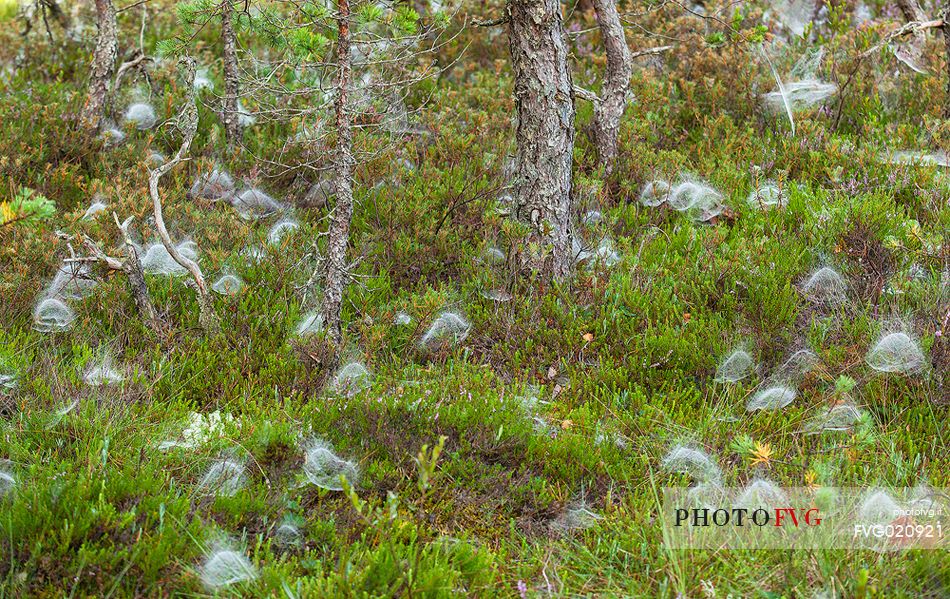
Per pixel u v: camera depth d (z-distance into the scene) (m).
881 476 3.90
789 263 5.39
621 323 5.07
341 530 3.52
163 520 3.37
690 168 6.82
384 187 6.41
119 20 9.15
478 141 7.00
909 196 6.25
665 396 4.55
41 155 6.42
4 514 3.31
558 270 5.53
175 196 6.06
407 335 5.06
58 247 5.36
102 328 4.88
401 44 5.27
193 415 4.29
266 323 4.98
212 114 7.51
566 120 5.44
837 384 3.94
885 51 8.05
